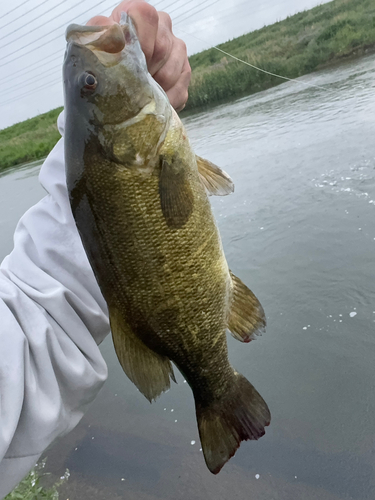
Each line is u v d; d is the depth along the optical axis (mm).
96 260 324
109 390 829
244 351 787
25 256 374
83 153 321
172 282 327
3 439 281
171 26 371
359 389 643
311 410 649
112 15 355
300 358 728
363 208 988
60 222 381
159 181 322
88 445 726
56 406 322
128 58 323
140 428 731
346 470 567
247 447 641
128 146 317
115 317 328
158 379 342
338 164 1191
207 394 368
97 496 639
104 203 317
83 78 318
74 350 348
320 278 840
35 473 678
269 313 827
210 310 346
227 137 1807
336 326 744
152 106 327
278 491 576
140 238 318
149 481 640
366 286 778
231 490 597
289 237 982
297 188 1151
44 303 346
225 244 1049
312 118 1663
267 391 704
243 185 1291
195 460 648
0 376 295
